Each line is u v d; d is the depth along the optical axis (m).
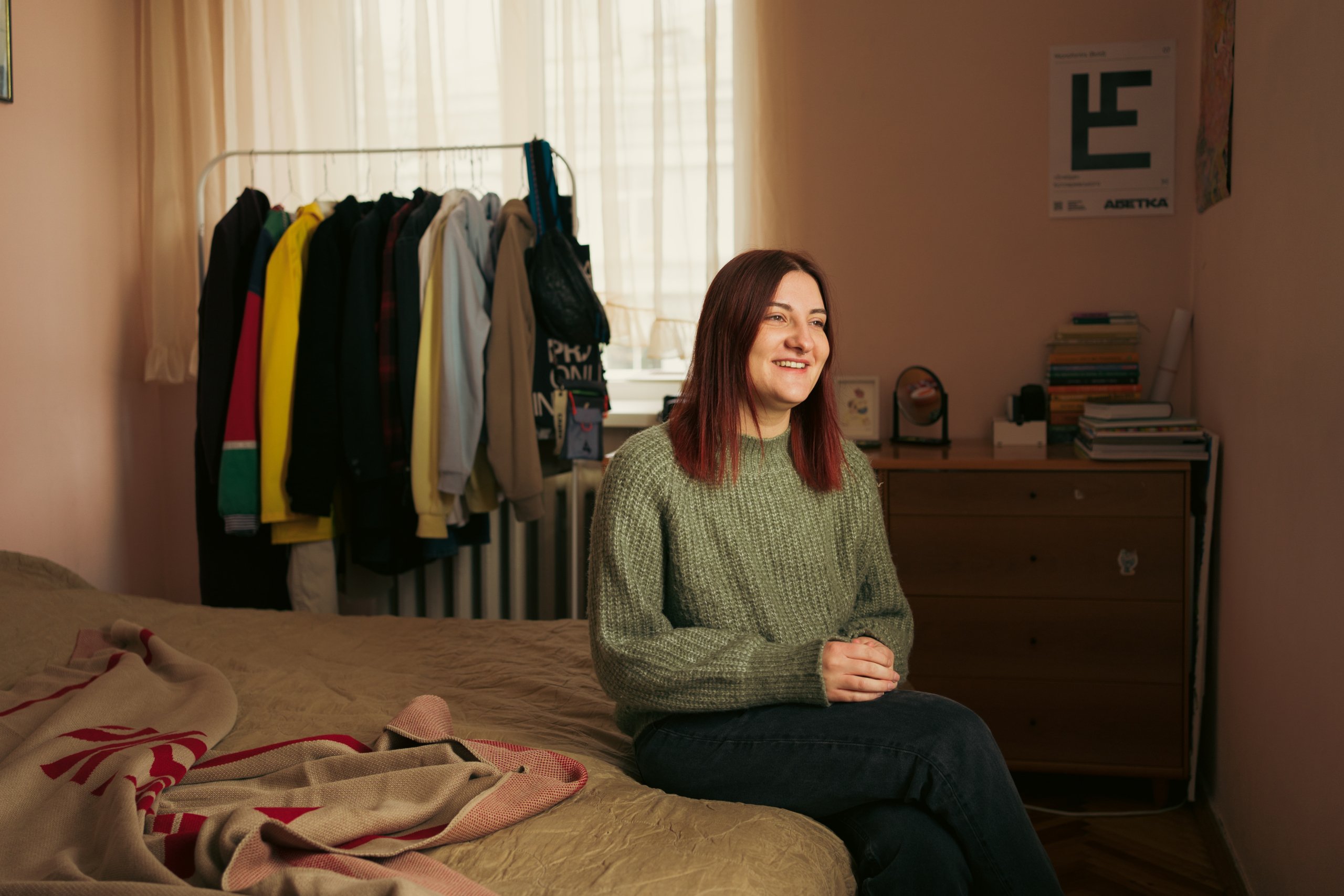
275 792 1.05
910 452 2.39
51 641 1.65
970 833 1.03
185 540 3.08
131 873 0.85
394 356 2.40
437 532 2.39
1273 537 1.73
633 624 1.15
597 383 2.50
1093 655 2.20
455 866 0.93
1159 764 2.18
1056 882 1.05
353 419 2.36
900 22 2.64
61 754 1.13
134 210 2.91
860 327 2.71
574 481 2.68
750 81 2.65
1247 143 1.96
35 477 2.56
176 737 1.21
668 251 2.66
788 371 1.17
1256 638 1.84
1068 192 2.59
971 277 2.65
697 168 2.64
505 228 2.45
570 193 2.72
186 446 3.05
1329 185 1.45
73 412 2.69
